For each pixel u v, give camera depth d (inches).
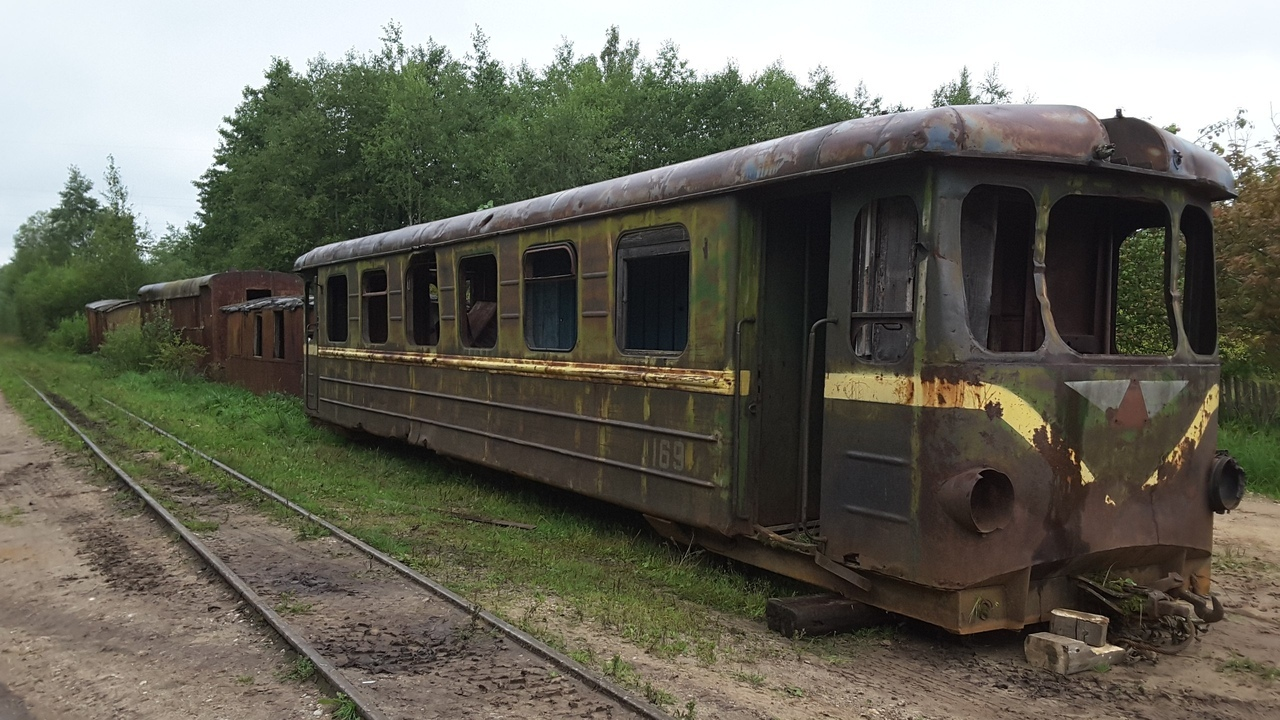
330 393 502.9
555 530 311.4
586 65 1567.4
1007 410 184.7
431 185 1270.9
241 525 311.0
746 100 1535.4
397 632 200.5
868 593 203.8
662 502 257.3
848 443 203.5
